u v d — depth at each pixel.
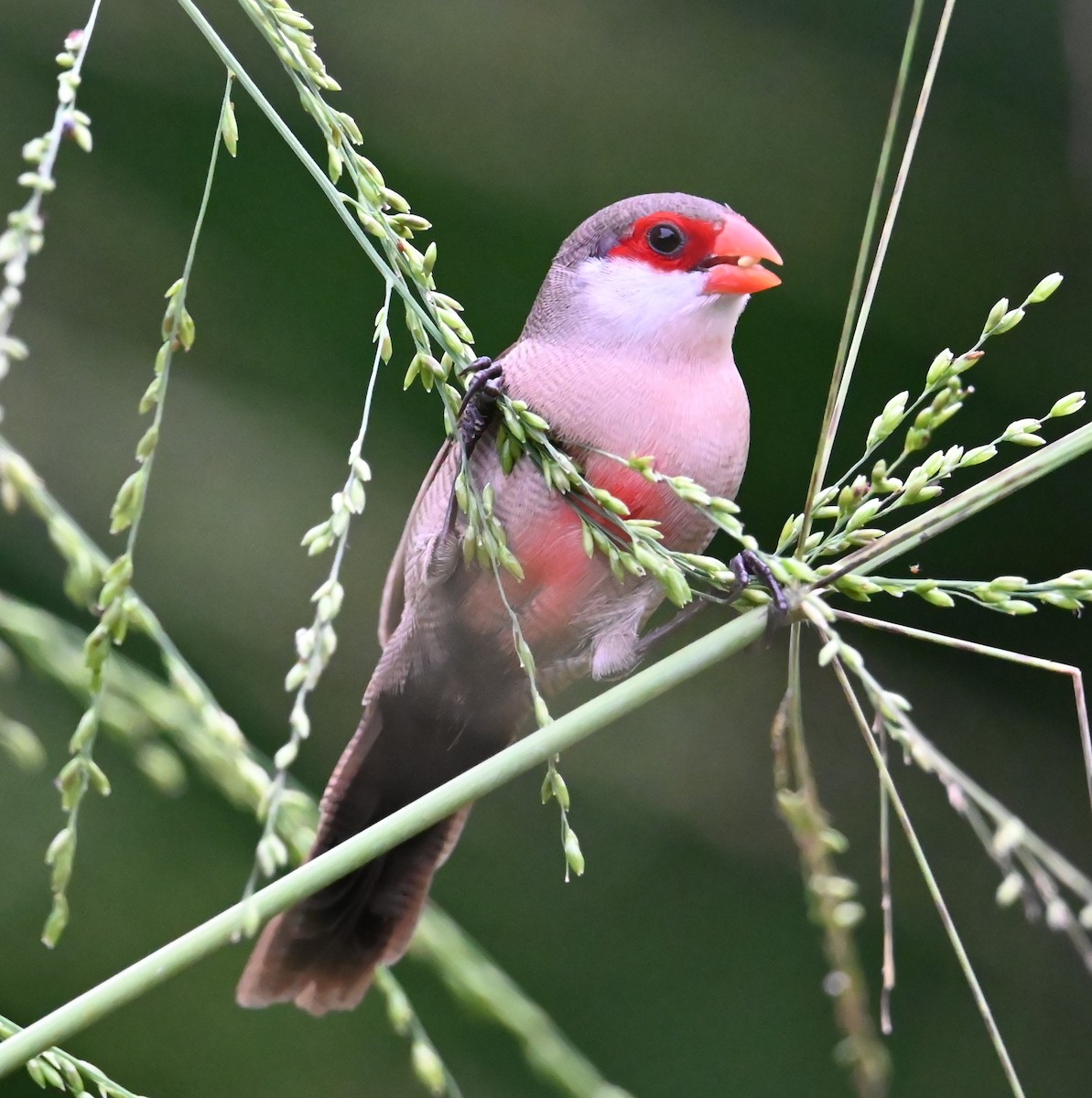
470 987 4.81
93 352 10.52
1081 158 10.90
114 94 10.68
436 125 10.74
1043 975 10.35
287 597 10.37
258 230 10.74
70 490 10.23
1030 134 11.10
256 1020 9.48
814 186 10.98
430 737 6.13
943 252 10.99
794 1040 9.97
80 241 10.59
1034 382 10.94
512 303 10.59
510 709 6.14
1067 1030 10.13
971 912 10.56
